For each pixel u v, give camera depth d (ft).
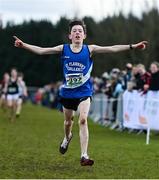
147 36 154.61
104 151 41.86
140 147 45.09
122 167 32.94
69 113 33.35
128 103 62.80
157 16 164.45
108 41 160.76
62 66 32.86
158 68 56.08
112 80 74.18
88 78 32.32
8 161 34.99
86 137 31.58
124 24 162.61
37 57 286.87
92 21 173.99
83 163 31.24
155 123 53.98
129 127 62.23
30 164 33.76
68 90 32.30
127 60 141.90
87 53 32.17
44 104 179.01
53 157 37.55
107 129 69.10
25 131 62.44
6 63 295.07
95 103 94.89
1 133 58.29
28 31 300.40
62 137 54.70
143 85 60.49
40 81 285.84
